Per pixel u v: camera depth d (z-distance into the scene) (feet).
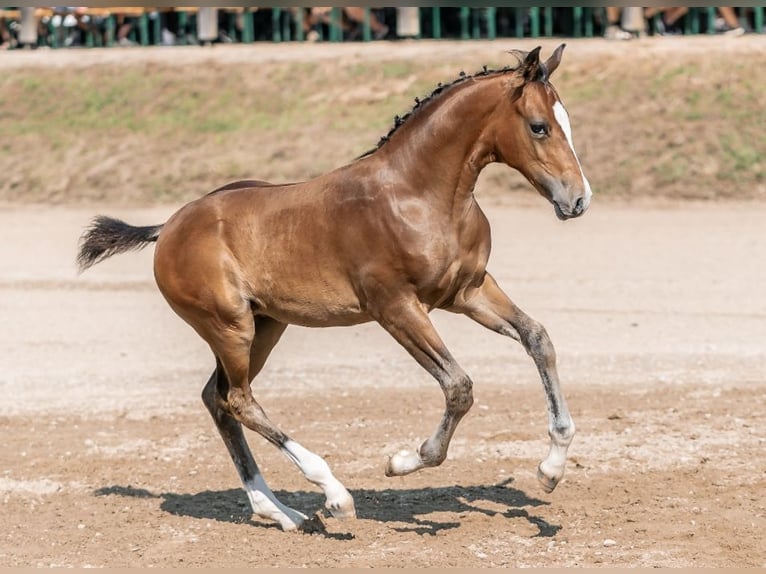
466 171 29.43
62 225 101.40
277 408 46.68
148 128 117.91
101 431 44.06
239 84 121.70
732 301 67.46
